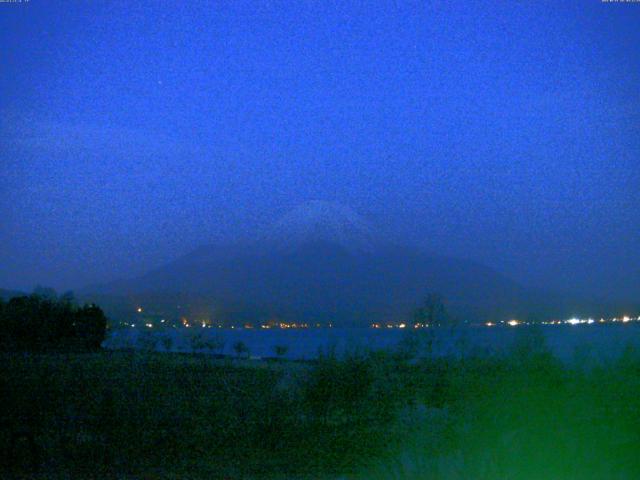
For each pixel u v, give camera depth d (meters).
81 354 37.06
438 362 18.27
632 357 14.86
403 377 18.92
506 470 11.30
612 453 11.54
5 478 13.50
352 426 17.31
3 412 19.69
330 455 15.06
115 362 32.28
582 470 11.35
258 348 53.00
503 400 13.05
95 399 21.19
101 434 16.91
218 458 15.12
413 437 13.41
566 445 11.52
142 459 15.19
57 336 43.25
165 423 17.97
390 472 12.23
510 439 11.65
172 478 13.53
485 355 16.92
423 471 11.65
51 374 26.75
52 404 20.53
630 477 11.30
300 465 14.48
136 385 23.98
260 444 16.25
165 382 24.81
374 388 19.16
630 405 13.03
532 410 12.66
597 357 15.14
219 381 24.80
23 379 25.80
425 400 17.25
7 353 36.19
